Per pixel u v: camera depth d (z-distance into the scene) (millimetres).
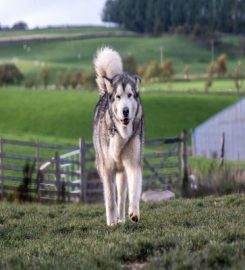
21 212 14172
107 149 10852
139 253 8102
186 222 10844
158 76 118562
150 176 23047
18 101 82688
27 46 155750
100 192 22391
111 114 10633
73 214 13711
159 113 76938
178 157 23531
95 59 12031
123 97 10406
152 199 18922
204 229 9461
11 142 22797
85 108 78562
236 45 168375
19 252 8609
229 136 51688
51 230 10961
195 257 7492
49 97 84875
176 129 72938
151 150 45031
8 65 120438
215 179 20906
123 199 11406
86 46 157500
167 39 172125
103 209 14562
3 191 22141
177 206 13688
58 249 8656
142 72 120375
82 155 22203
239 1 184250
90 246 8625
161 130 72188
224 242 8164
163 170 30719
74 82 107625
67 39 161000
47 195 22078
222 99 83312
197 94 87375
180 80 118125
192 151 51031
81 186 22094
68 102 81625
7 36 164500
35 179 22281
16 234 10516
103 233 9969
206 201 14094
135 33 178750
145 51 159375
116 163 10953
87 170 22625
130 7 187500
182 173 23531
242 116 51219
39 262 7805
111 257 7871
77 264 7582
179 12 186125
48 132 71875
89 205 17672
